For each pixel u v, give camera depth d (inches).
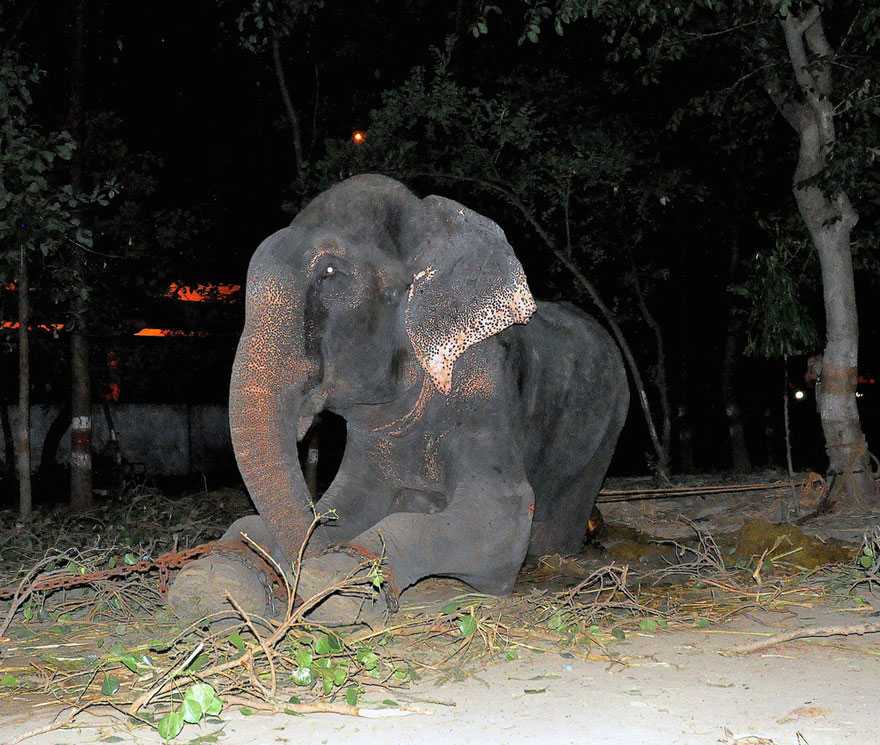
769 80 472.7
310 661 176.1
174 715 152.9
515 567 246.4
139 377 914.7
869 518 412.8
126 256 589.0
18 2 561.3
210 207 727.1
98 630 232.8
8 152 386.6
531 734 154.9
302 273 231.6
